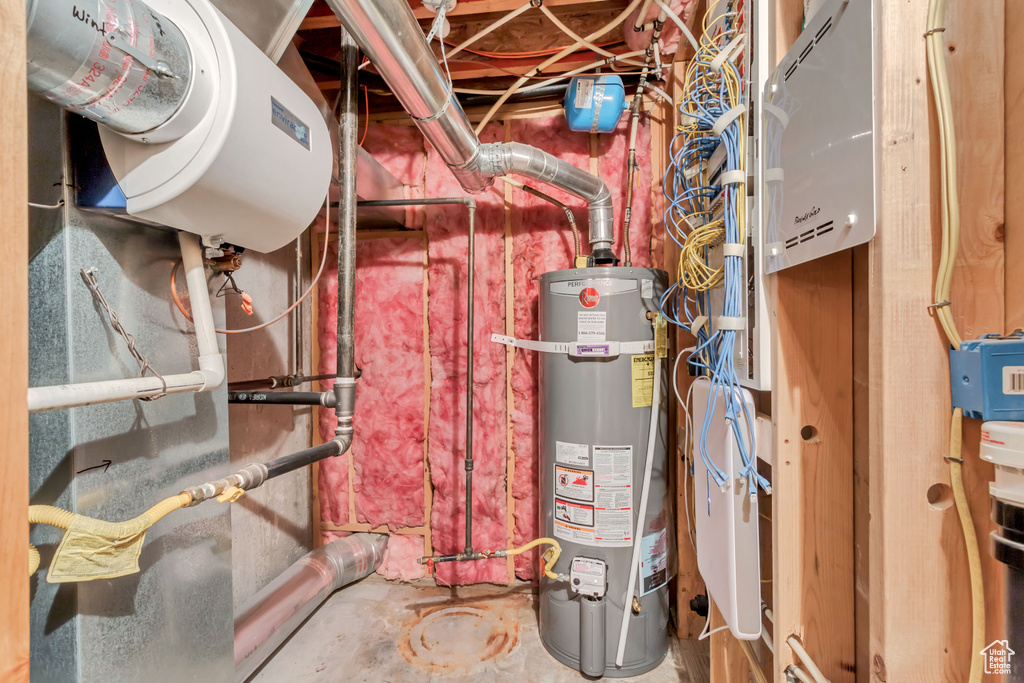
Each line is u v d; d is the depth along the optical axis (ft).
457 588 5.72
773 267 2.50
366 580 5.95
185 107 2.18
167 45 2.08
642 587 4.24
